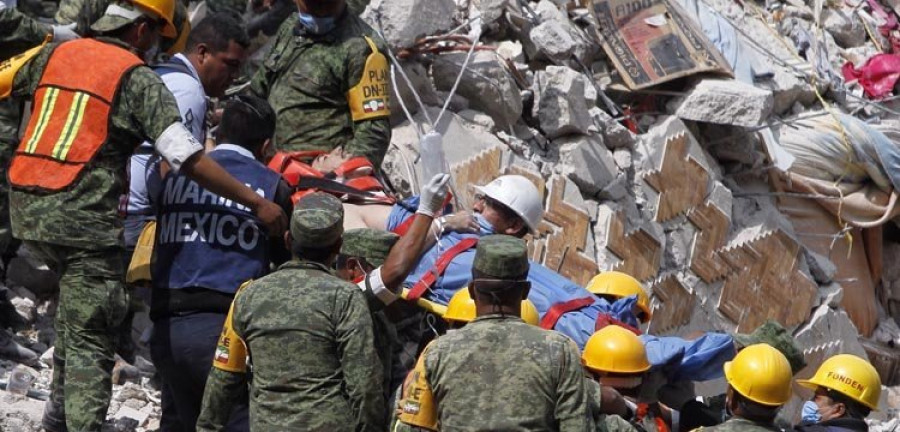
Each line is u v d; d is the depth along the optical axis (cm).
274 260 2267
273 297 1966
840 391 2520
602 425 1958
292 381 1945
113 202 2205
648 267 3631
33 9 3216
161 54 2605
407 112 3106
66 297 2189
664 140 3775
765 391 2075
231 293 2192
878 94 4459
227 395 2011
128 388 2709
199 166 2144
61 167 2172
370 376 1941
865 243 4456
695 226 3838
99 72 2189
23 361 2767
